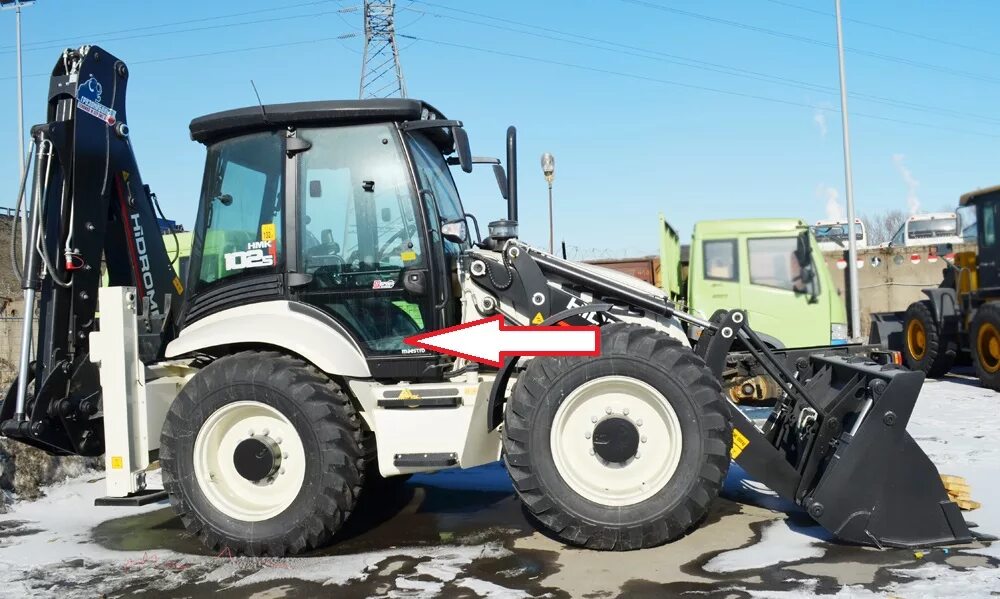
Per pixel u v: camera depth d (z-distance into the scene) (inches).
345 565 158.6
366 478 181.9
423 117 182.4
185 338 175.6
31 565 163.0
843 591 132.7
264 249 179.3
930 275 665.0
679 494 155.9
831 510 153.4
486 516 191.8
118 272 206.8
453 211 199.6
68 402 182.2
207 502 168.6
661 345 160.6
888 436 153.9
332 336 170.9
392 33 1064.2
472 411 164.6
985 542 154.9
